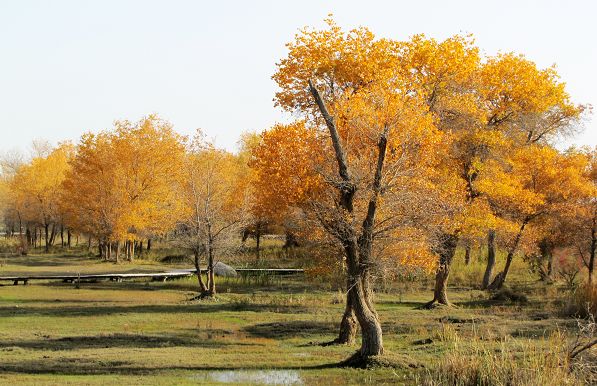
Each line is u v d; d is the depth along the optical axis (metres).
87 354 17.52
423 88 27.59
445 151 25.47
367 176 18.62
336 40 27.91
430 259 21.03
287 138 21.05
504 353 13.50
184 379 14.10
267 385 13.41
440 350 17.41
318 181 19.81
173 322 25.39
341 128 20.44
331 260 20.89
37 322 24.59
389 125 18.84
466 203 28.70
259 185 22.80
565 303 27.06
